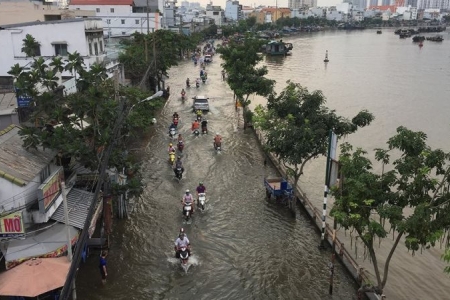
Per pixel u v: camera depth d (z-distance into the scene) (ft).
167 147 128.88
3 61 127.95
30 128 68.28
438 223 49.85
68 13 183.11
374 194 55.52
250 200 94.12
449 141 138.82
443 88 231.91
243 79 151.02
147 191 97.30
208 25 606.96
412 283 68.33
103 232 73.82
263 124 89.92
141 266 69.26
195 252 73.67
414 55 400.67
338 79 260.83
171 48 218.59
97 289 63.16
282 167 110.93
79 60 76.74
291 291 64.23
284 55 390.83
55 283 51.88
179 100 195.72
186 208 84.07
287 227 82.99
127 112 80.48
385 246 78.54
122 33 311.88
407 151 56.03
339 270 69.87
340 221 56.54
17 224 58.29
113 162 73.31
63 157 74.18
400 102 196.34
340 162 62.03
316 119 81.66
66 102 75.20
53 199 63.41
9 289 50.62
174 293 63.05
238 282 66.03
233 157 121.29
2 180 58.90
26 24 126.72
